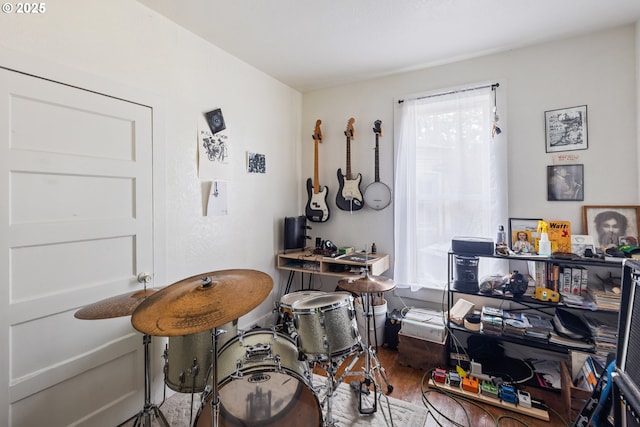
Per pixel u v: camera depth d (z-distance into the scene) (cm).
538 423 168
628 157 203
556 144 223
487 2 181
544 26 206
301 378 129
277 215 305
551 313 222
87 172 157
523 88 234
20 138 135
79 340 156
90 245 161
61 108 148
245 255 264
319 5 185
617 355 121
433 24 205
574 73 218
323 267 269
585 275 192
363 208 301
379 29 211
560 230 208
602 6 183
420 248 272
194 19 198
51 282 146
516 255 204
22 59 134
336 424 167
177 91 204
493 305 243
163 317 107
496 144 240
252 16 195
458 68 258
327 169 323
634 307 112
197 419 122
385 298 289
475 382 196
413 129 272
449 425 168
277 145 303
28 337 139
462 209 254
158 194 192
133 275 179
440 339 221
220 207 237
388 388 197
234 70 251
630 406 104
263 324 285
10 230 132
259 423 128
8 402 132
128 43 175
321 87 321
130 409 177
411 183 271
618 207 204
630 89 203
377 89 294
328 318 146
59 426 149
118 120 171
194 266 218
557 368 213
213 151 231
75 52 152
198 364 150
